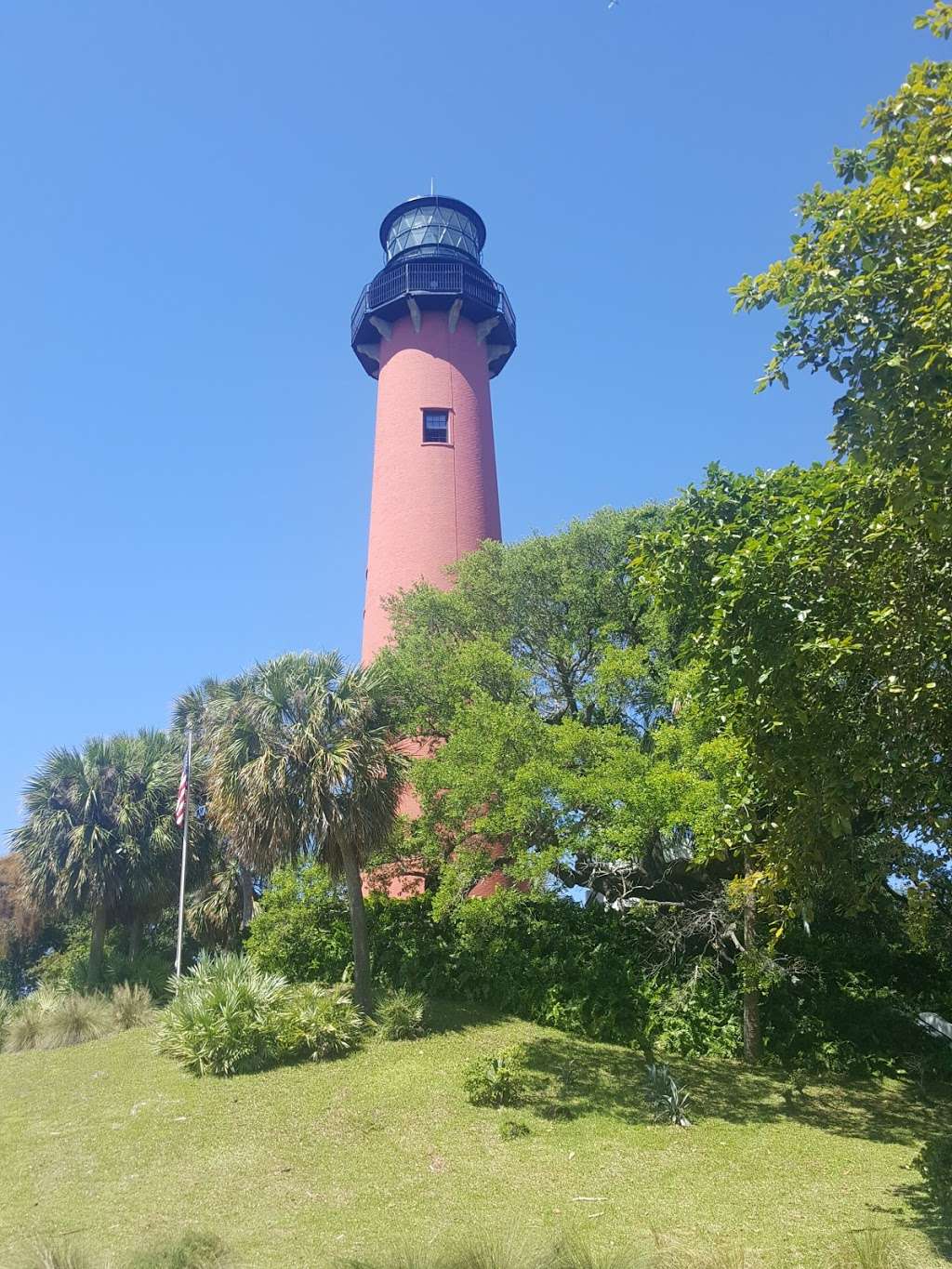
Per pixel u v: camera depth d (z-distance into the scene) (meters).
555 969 18.42
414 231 30.20
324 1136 12.44
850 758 9.01
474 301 28.19
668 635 17.56
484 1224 9.30
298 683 17.69
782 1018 17.05
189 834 23.81
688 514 10.41
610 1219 9.48
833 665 8.59
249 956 20.25
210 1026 15.49
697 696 10.72
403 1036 16.73
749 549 8.50
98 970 22.34
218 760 17.41
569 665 20.47
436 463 26.39
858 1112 14.13
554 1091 14.34
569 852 15.41
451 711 19.61
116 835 22.56
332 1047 15.98
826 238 7.92
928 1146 9.96
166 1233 9.17
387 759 17.53
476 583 21.64
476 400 27.92
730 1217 9.52
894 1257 7.88
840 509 8.48
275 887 21.67
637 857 16.33
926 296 7.05
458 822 17.11
